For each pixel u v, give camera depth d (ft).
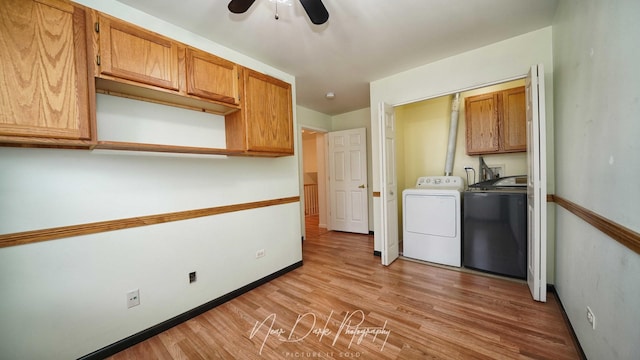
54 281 4.37
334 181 15.58
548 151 6.64
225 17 5.68
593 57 3.90
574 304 4.93
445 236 9.06
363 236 14.07
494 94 9.58
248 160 7.72
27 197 4.12
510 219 7.80
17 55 3.56
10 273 3.99
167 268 5.81
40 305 4.24
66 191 4.50
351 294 7.13
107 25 4.40
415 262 9.53
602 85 3.61
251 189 7.79
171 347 5.13
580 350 4.45
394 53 7.70
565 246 5.65
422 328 5.44
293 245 9.23
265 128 7.18
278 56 7.72
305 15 5.67
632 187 2.82
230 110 6.85
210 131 6.85
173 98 5.72
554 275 6.68
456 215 8.84
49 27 3.82
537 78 5.93
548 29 6.50
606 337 3.49
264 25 6.04
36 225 4.20
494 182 9.23
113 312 5.00
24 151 4.10
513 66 6.98
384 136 8.94
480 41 7.11
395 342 5.04
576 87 4.74
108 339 4.93
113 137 5.17
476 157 10.66
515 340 4.95
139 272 5.37
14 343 4.02
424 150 12.37
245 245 7.54
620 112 3.10
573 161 4.98
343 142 15.15
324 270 9.05
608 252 3.47
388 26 6.23
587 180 4.22
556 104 6.27
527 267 7.45
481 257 8.36
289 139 7.92
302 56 7.75
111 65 4.43
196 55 5.68
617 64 3.17
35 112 3.68
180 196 6.10
